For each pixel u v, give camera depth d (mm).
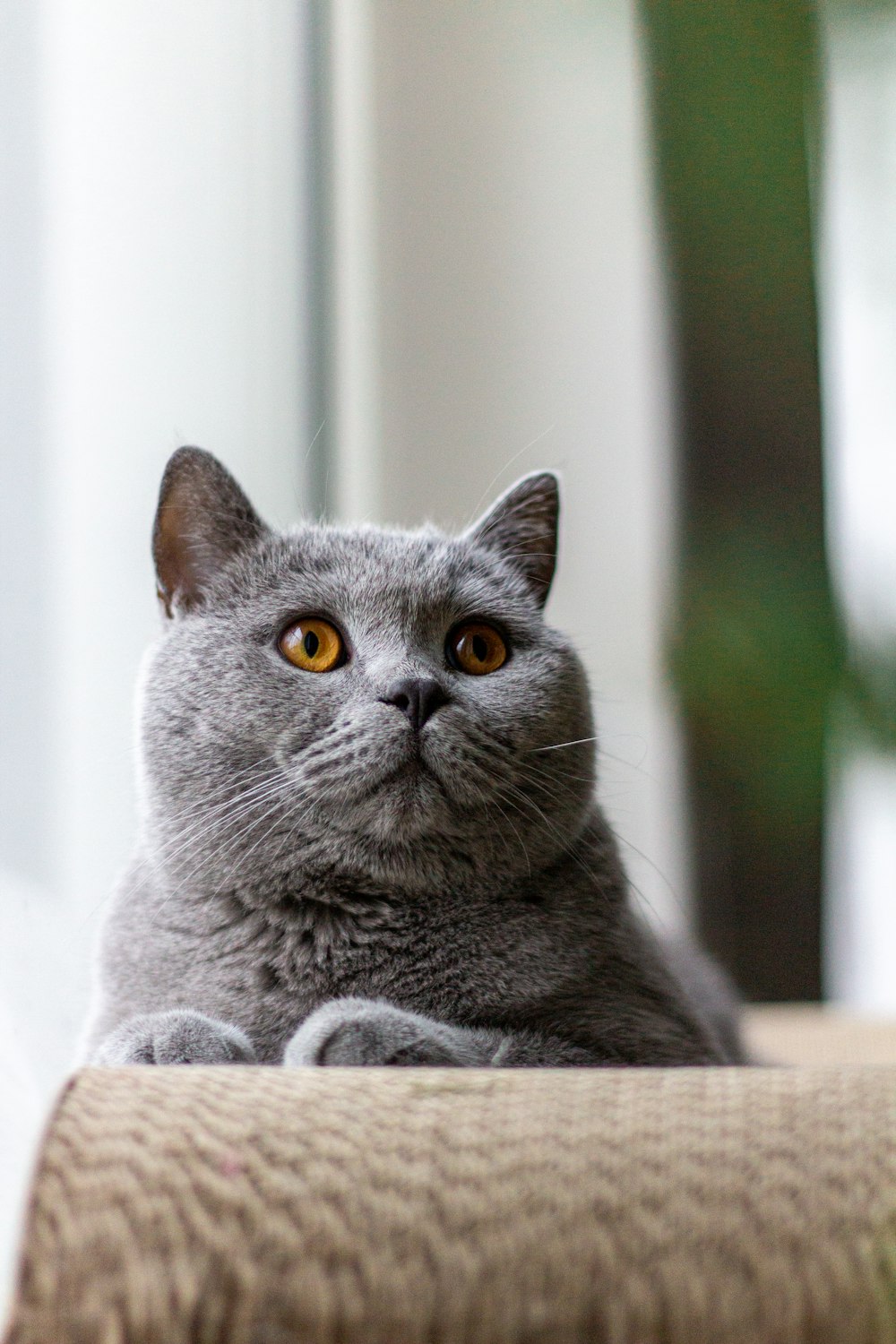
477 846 694
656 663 917
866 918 1141
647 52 870
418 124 1275
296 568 724
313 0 1183
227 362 1084
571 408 1293
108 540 974
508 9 1273
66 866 921
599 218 1296
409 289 1271
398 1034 631
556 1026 685
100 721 947
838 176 934
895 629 809
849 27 774
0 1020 778
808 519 1028
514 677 720
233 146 1102
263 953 691
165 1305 494
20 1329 492
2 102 917
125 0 1017
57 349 956
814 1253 520
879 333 1015
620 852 756
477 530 763
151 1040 642
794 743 818
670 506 1099
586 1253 516
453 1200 521
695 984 865
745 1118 538
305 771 685
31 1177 521
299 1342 494
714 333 1062
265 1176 521
